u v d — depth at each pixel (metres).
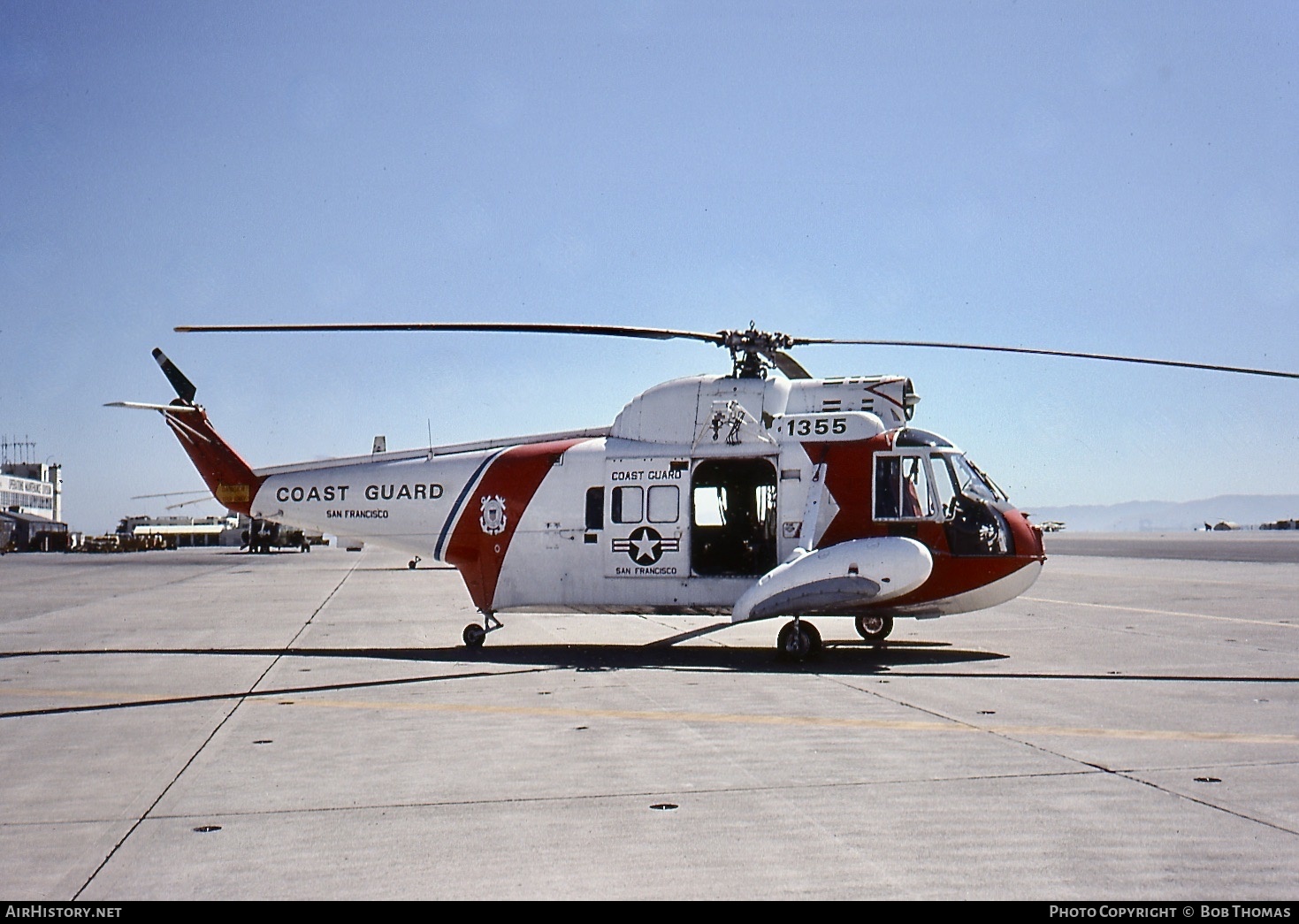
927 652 13.45
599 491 14.44
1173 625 16.52
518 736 8.12
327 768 7.10
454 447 15.78
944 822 5.62
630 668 12.10
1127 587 26.45
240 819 5.89
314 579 34.59
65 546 103.50
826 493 13.44
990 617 18.33
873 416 13.73
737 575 13.90
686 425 14.20
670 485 14.14
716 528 14.31
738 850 5.21
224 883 4.84
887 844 5.27
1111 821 5.61
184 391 16.61
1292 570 35.25
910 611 13.40
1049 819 5.65
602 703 9.62
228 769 7.12
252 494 16.23
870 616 14.55
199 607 22.70
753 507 14.21
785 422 13.84
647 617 19.80
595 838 5.43
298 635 16.59
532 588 14.62
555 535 14.54
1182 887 4.62
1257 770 6.70
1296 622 16.77
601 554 14.34
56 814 6.04
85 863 5.15
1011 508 13.52
